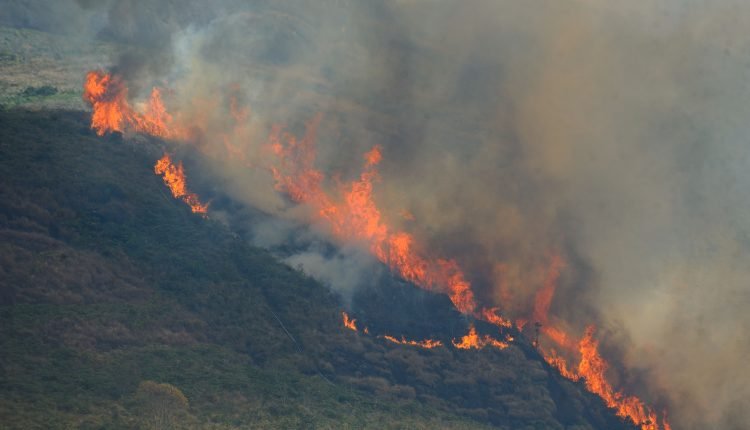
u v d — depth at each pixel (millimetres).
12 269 108500
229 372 104250
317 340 114250
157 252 120125
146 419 91312
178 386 98125
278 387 103875
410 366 114250
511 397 114375
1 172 121938
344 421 100125
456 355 118188
